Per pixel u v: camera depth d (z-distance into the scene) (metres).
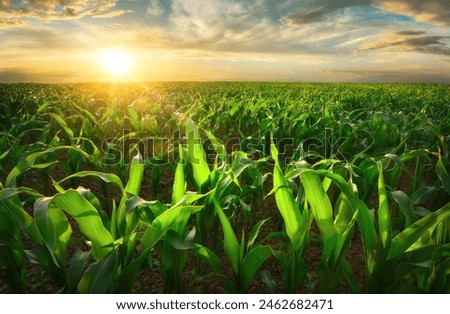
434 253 1.56
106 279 1.54
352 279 1.80
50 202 1.51
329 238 1.63
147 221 1.94
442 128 5.11
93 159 3.26
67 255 2.68
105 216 1.91
